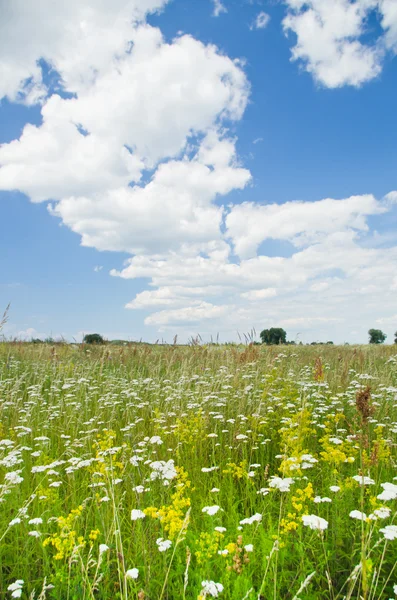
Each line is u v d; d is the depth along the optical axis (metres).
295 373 10.82
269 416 7.78
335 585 3.46
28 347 17.08
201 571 3.28
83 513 4.59
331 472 4.90
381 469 5.07
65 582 3.41
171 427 7.12
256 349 12.21
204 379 10.55
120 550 2.95
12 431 7.02
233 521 4.17
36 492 4.75
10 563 3.80
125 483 4.86
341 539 3.78
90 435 6.79
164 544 3.21
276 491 4.84
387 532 3.00
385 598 3.19
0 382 10.05
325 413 7.70
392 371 11.11
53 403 9.73
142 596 2.68
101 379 12.29
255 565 3.54
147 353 14.86
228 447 6.41
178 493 3.79
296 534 3.72
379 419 7.21
